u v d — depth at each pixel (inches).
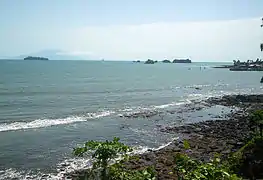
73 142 1104.8
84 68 7391.7
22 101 2054.6
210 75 5487.2
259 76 5255.9
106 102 2110.0
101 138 1162.0
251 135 942.4
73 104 1987.0
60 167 842.8
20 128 1299.2
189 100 2265.0
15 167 843.4
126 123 1437.0
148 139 1149.1
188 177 206.4
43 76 4338.1
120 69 7362.2
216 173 203.3
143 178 231.3
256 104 2041.1
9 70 5551.2
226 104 2052.2
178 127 1344.7
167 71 6801.2
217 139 1127.0
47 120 1472.7
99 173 247.6
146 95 2559.1
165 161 847.1
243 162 632.4
